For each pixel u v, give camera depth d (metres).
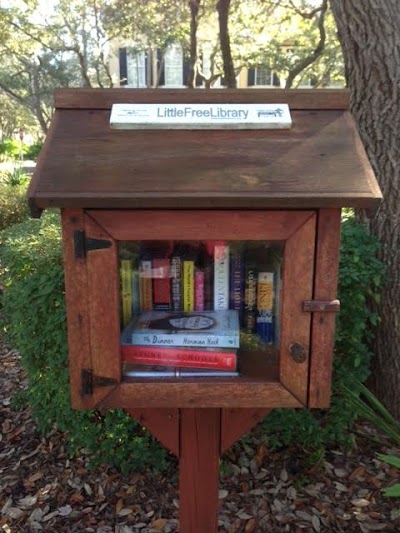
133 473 2.29
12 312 2.40
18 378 3.21
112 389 1.27
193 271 1.32
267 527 1.99
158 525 2.01
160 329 1.31
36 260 2.14
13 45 17.02
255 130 1.23
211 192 1.12
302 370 1.27
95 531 1.99
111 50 18.58
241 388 1.28
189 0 9.62
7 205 6.07
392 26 2.20
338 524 2.00
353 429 2.54
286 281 1.23
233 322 1.33
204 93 1.27
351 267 2.10
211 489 1.56
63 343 2.10
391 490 1.70
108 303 1.23
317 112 1.27
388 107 2.28
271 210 1.18
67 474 2.30
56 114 1.26
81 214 1.17
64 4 15.79
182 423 1.50
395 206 2.31
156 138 1.21
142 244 1.27
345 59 2.38
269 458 2.35
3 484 2.26
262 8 10.33
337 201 1.13
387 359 2.45
